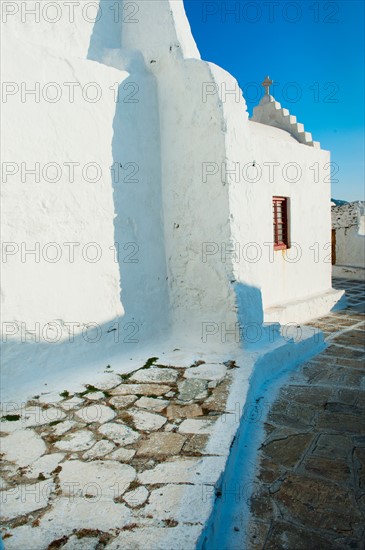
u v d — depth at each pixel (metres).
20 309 4.15
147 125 5.47
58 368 4.50
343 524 2.53
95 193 4.81
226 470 2.80
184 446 3.02
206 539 2.18
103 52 5.45
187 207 5.44
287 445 3.42
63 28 5.00
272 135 8.50
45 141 4.30
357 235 14.66
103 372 4.57
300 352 5.68
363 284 13.05
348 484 2.89
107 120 4.94
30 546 2.09
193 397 3.87
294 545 2.39
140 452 2.96
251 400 4.10
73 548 2.07
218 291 5.23
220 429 3.27
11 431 3.29
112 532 2.18
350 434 3.57
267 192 7.60
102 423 3.41
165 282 5.76
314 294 9.05
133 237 5.29
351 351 6.00
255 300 5.42
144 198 5.44
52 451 2.99
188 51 5.43
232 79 5.22
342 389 4.55
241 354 4.96
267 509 2.68
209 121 5.09
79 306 4.69
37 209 4.25
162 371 4.56
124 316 5.19
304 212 8.68
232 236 5.09
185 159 5.38
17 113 4.05
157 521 2.25
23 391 4.06
